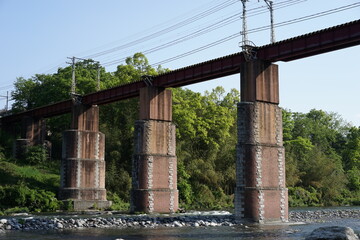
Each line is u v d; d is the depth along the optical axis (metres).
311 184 103.12
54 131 103.56
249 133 48.28
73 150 73.56
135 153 60.91
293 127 123.19
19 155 89.38
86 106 76.25
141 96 63.31
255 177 47.69
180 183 84.81
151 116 61.94
